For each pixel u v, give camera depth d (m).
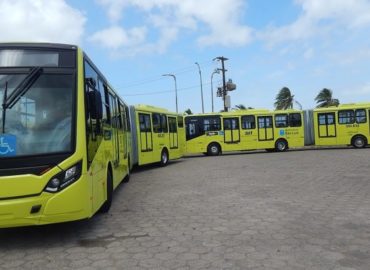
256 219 8.23
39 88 6.64
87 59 7.51
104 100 9.31
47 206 6.23
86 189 6.58
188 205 9.98
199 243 6.68
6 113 6.44
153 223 8.18
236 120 31.61
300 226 7.58
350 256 5.81
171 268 5.54
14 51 6.78
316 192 11.29
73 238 7.21
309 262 5.60
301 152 29.70
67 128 6.55
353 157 22.66
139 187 13.62
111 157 9.69
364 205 9.32
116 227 7.93
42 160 6.30
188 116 31.55
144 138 19.66
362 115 31.59
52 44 6.97
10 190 6.17
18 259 6.16
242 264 5.60
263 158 24.97
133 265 5.71
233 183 13.66
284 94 73.81
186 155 34.25
